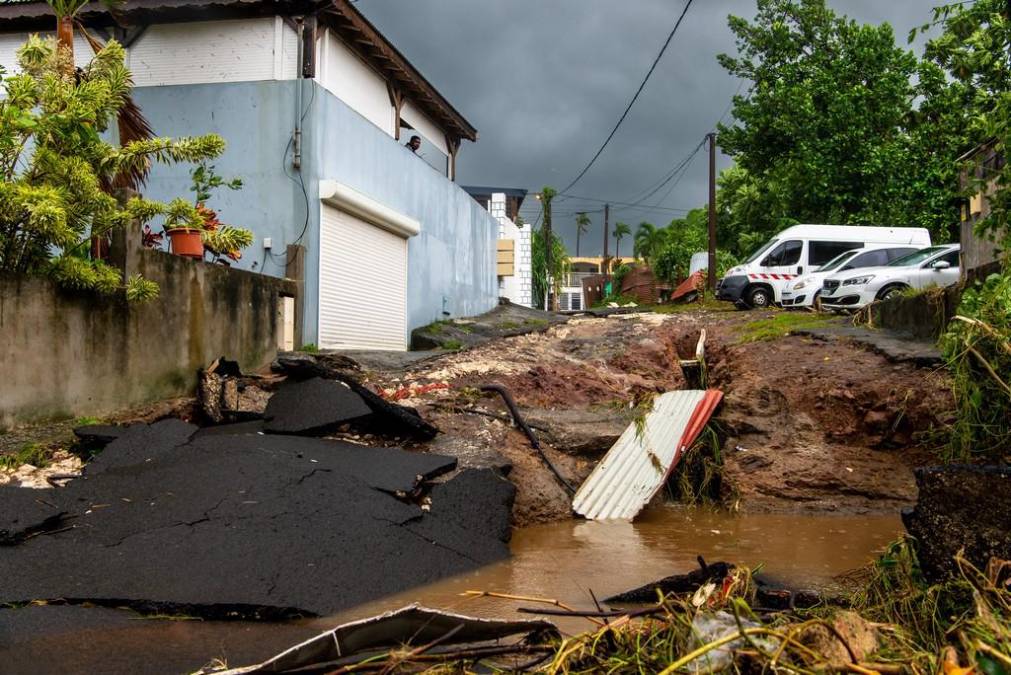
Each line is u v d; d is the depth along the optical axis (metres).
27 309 7.57
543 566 6.55
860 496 9.02
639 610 4.20
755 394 10.43
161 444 7.17
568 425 10.04
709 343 14.32
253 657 4.18
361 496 6.72
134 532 5.61
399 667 3.69
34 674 3.84
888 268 16.69
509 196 32.16
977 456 5.77
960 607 3.87
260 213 13.45
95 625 4.54
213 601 4.87
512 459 9.09
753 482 9.36
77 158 8.23
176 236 9.97
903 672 3.17
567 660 3.60
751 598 4.59
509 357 13.19
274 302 11.56
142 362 8.95
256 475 6.52
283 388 9.14
